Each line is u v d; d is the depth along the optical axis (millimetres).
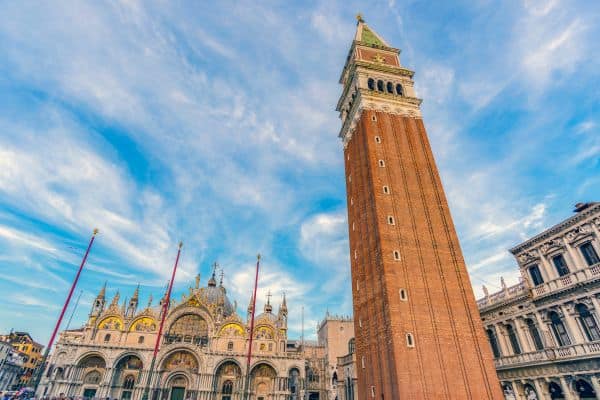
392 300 42844
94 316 83000
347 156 70062
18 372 109812
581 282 41094
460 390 38531
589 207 41781
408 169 56844
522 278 50438
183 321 87438
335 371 89625
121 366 77625
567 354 41562
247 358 79938
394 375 38844
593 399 39000
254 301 76188
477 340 42281
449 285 46125
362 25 81188
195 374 78938
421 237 49688
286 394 81500
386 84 68812
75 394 72438
